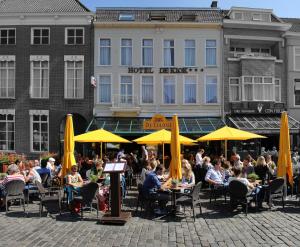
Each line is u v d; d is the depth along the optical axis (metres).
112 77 30.44
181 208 13.32
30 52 30.42
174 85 30.77
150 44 30.86
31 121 30.22
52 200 12.30
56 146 30.12
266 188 13.20
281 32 31.98
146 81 30.72
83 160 19.45
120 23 30.28
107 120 29.92
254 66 30.92
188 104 30.59
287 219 11.55
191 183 13.48
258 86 31.03
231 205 12.77
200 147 29.69
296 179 16.19
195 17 31.39
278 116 31.00
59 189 13.26
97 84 30.33
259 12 31.59
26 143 30.08
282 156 14.21
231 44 32.44
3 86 30.53
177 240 9.12
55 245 8.62
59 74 30.38
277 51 32.09
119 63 30.44
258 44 32.72
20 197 12.89
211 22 30.83
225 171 15.46
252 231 10.02
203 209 13.29
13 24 30.42
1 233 9.77
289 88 31.81
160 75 30.61
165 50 30.95
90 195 11.62
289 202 14.54
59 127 30.25
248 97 30.97
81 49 30.47
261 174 15.66
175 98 30.64
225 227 10.53
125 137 29.80
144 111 30.39
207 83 30.92
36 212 12.75
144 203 13.78
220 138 18.17
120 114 30.06
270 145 30.84
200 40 30.91
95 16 30.92
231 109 30.55
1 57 30.41
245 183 12.24
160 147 29.95
